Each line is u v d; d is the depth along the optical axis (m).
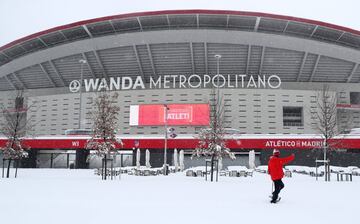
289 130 56.25
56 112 61.72
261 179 25.73
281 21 55.47
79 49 60.97
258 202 10.82
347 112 60.62
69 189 15.04
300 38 56.78
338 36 57.38
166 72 61.66
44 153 50.59
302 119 57.47
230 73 61.12
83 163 46.12
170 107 56.59
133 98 58.50
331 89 61.72
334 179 26.31
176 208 9.36
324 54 58.25
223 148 25.53
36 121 62.41
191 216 8.07
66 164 52.38
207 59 59.66
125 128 58.00
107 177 26.78
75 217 7.80
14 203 10.11
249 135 42.88
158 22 57.25
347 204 10.41
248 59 58.84
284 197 12.37
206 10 54.81
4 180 21.23
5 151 28.64
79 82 64.62
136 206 9.71
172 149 45.03
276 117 56.59
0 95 70.50
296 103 57.12
